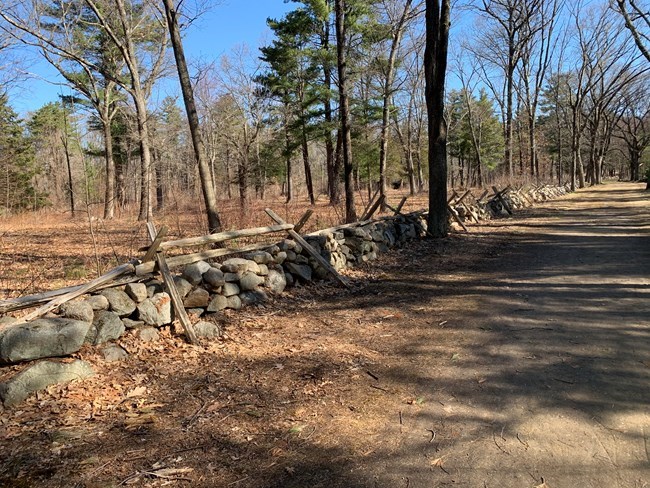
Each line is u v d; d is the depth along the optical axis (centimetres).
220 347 439
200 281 511
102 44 2016
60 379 341
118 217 1666
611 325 460
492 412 306
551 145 5478
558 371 363
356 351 427
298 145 2481
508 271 732
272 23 2205
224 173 3011
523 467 246
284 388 352
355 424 298
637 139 5347
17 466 251
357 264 802
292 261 654
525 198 2009
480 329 471
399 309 557
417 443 273
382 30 1866
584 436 272
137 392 345
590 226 1256
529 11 2539
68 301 394
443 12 1036
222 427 296
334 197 1783
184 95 806
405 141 3375
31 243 1108
